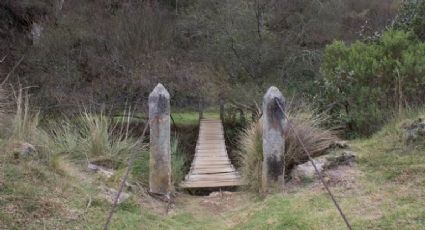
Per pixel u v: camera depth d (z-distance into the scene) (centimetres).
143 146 680
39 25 1408
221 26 1606
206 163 797
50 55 1215
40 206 396
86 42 1320
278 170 538
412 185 439
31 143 538
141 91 1214
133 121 1182
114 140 718
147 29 1410
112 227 406
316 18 1664
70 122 868
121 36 1352
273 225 411
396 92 680
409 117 616
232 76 1530
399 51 745
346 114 741
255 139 603
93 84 1163
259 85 1486
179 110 1484
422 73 666
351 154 548
